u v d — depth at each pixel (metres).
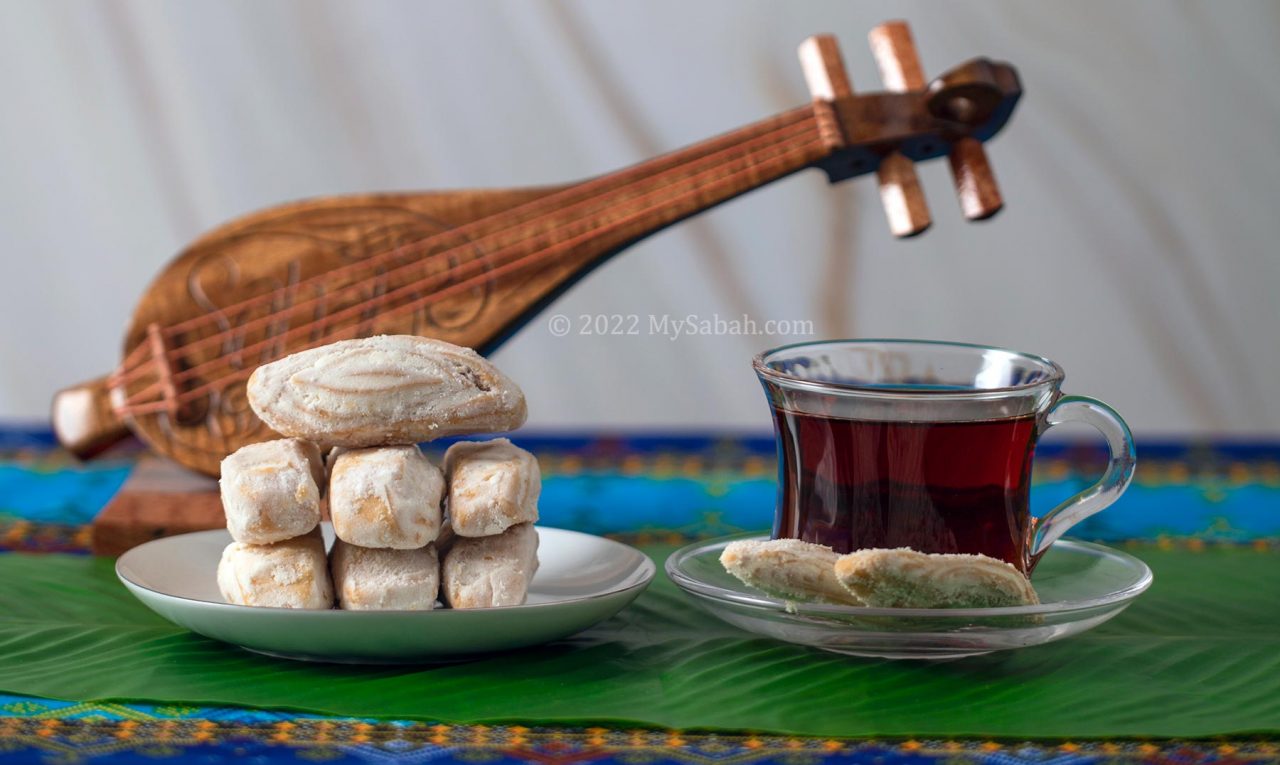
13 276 1.76
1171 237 1.80
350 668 0.82
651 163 1.04
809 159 1.03
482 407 0.85
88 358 1.79
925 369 0.89
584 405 1.85
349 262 1.04
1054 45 1.77
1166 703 0.80
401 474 0.82
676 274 1.81
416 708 0.79
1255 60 1.76
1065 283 1.82
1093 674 0.83
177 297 1.04
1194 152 1.79
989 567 0.81
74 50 1.72
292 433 0.85
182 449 1.04
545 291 1.04
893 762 0.76
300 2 1.72
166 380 1.03
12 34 1.71
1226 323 1.82
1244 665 0.84
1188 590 0.92
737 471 1.14
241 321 1.04
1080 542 0.91
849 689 0.81
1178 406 1.84
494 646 0.82
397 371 0.84
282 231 1.04
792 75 1.73
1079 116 1.78
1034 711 0.79
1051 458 1.18
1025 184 1.80
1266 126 1.78
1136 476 1.12
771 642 0.85
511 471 0.83
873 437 0.84
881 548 0.83
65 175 1.74
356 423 0.84
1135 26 1.76
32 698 0.79
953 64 1.76
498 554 0.83
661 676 0.82
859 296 1.81
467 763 0.76
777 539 0.86
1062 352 1.83
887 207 1.03
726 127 1.75
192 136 1.74
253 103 1.74
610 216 1.04
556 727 0.78
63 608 0.89
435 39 1.74
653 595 0.91
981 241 1.80
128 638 0.85
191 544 0.89
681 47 1.74
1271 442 1.20
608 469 1.14
